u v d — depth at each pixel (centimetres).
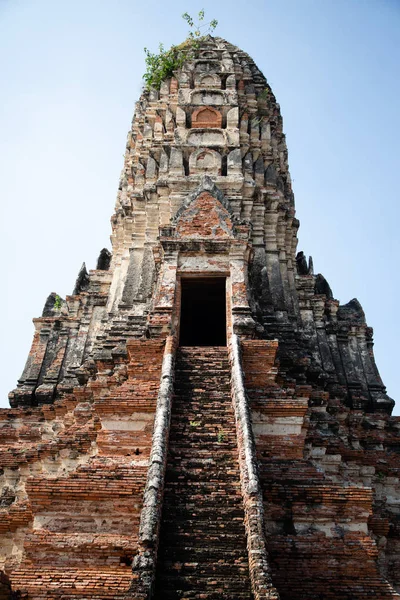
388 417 1753
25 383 2077
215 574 827
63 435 1427
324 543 1012
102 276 2425
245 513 909
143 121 2814
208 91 2633
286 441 1226
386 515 1352
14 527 1161
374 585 956
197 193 1950
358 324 2219
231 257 1759
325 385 1839
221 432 1117
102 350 1750
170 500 956
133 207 2353
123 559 947
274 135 2766
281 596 938
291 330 1894
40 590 890
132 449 1198
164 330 1512
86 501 1022
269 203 2303
